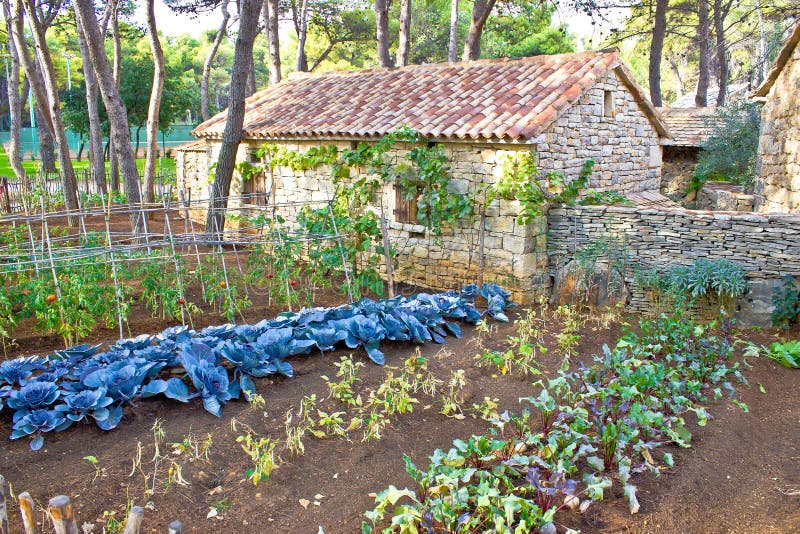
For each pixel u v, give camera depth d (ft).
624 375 18.99
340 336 22.52
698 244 28.22
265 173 43.34
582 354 24.21
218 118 50.24
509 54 119.75
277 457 15.76
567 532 12.51
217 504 14.01
